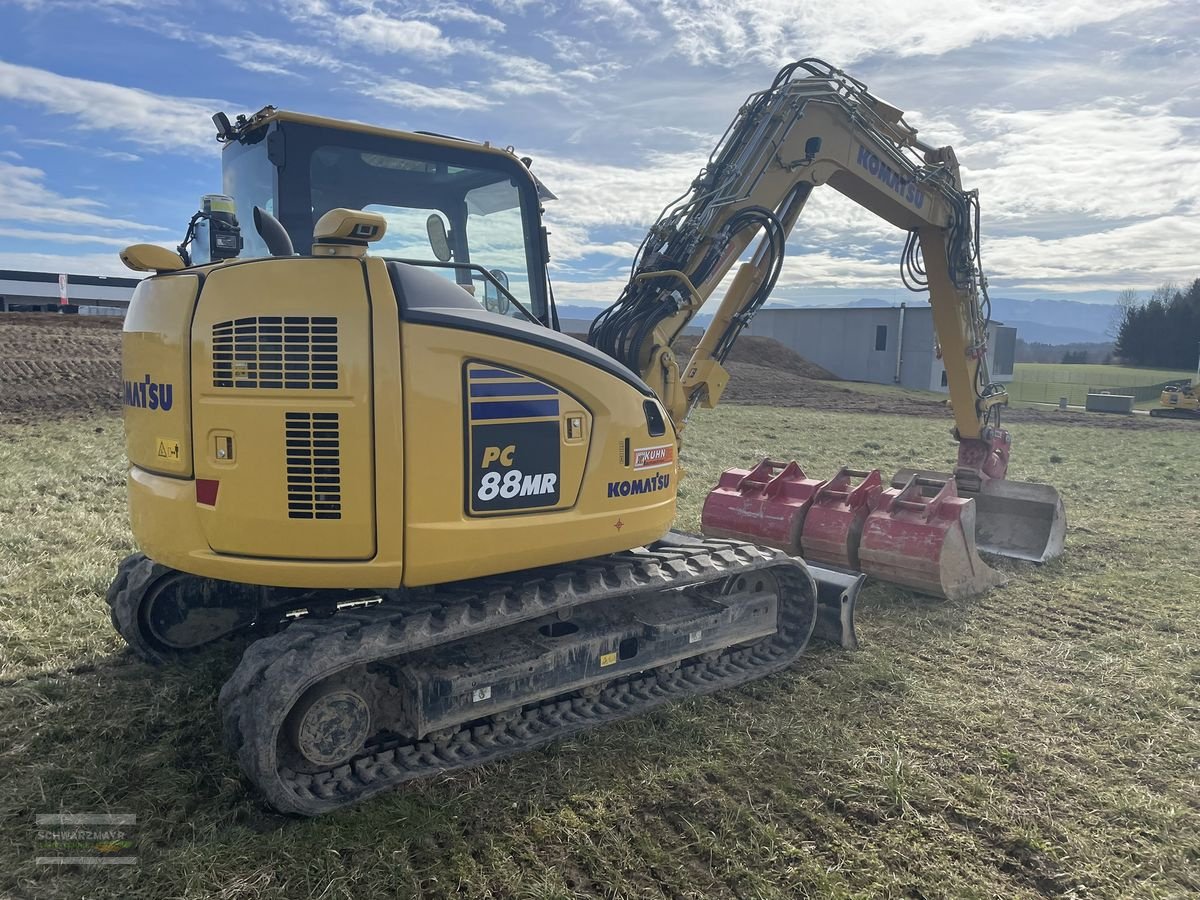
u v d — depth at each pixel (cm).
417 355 326
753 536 680
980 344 754
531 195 480
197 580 483
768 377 3738
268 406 323
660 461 423
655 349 506
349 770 345
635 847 319
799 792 360
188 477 342
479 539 346
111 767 354
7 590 568
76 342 2514
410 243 450
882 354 4403
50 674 451
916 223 702
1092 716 440
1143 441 1898
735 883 300
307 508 325
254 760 306
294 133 408
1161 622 588
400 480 324
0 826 318
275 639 334
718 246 530
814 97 567
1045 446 1727
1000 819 342
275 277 324
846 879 303
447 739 367
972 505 633
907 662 513
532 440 360
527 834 324
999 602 631
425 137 437
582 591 391
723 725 415
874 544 625
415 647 337
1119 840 332
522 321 388
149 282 369
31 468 1041
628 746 390
